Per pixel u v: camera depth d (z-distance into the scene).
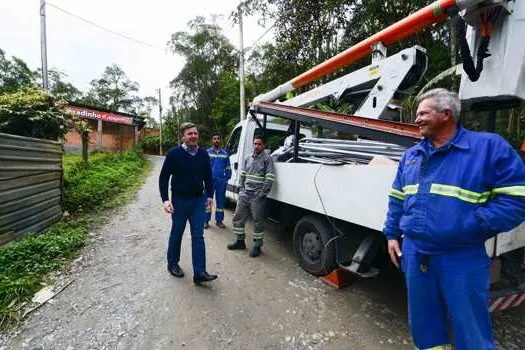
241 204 4.25
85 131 7.50
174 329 2.53
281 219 4.36
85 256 4.00
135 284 3.26
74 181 7.81
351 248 3.12
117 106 44.06
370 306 2.92
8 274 3.25
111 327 2.54
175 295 3.04
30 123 5.66
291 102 4.55
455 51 5.67
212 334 2.47
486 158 1.56
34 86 6.30
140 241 4.63
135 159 17.42
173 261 3.45
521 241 2.36
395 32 3.05
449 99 1.67
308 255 3.60
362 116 3.24
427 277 1.74
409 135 2.60
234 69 25.25
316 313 2.79
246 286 3.27
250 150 5.44
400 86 3.30
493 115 2.60
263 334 2.49
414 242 1.77
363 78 3.47
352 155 3.35
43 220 4.84
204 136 29.66
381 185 2.50
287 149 4.41
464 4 2.27
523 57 2.17
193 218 3.29
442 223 1.61
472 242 1.60
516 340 2.42
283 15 10.07
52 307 2.81
